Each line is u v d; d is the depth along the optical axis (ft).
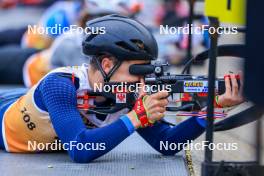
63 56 67.26
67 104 35.29
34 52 82.69
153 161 37.01
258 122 28.27
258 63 26.11
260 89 26.08
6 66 84.84
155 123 38.65
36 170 34.22
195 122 38.11
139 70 34.60
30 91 37.99
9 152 38.86
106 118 36.50
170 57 83.46
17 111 38.17
